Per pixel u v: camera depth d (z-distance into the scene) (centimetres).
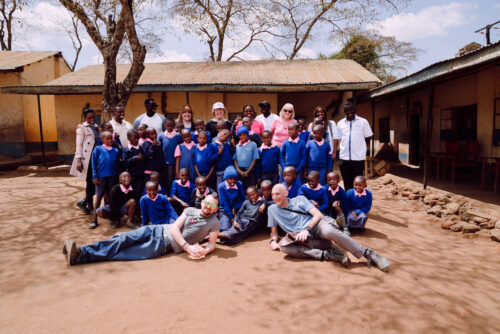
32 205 684
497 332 258
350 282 342
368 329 261
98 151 550
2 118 1552
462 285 338
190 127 654
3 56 1720
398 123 1526
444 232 519
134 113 1373
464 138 1085
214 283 343
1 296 313
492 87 927
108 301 305
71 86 1226
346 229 484
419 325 266
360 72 1307
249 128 580
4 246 446
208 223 417
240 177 546
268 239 483
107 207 525
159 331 259
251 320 275
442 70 697
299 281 345
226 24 2073
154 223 493
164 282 345
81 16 895
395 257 409
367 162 1165
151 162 566
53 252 427
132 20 870
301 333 257
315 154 532
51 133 1770
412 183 900
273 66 1485
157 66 1542
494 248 449
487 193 756
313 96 1409
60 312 286
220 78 1280
